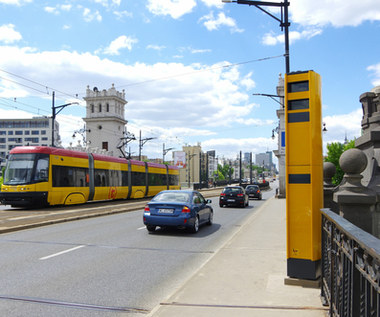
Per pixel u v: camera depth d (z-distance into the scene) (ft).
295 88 17.70
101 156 82.33
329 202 20.35
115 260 24.50
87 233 36.83
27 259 24.34
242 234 35.14
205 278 18.65
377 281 5.93
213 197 133.08
